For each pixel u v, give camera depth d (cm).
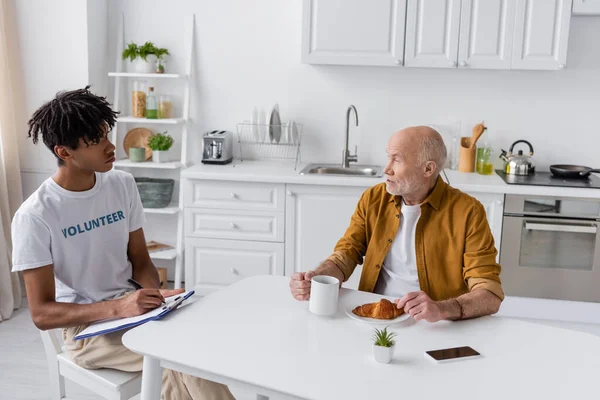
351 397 125
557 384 132
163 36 388
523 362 142
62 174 190
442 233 200
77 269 194
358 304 176
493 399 125
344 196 336
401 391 128
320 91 383
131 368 185
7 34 371
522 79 367
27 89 375
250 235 348
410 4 334
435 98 376
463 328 161
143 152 381
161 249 387
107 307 173
